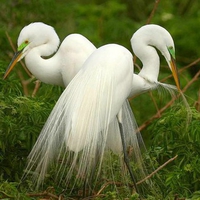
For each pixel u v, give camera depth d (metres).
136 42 11.66
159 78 15.66
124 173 11.12
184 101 11.51
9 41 14.78
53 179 11.09
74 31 16.73
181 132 11.14
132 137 11.49
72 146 10.20
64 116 10.48
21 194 10.03
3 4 16.05
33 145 10.95
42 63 11.70
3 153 11.05
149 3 19.08
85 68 10.79
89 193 10.86
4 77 11.66
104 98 10.50
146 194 11.02
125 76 10.81
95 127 10.35
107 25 17.27
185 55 17.31
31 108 11.21
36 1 16.00
